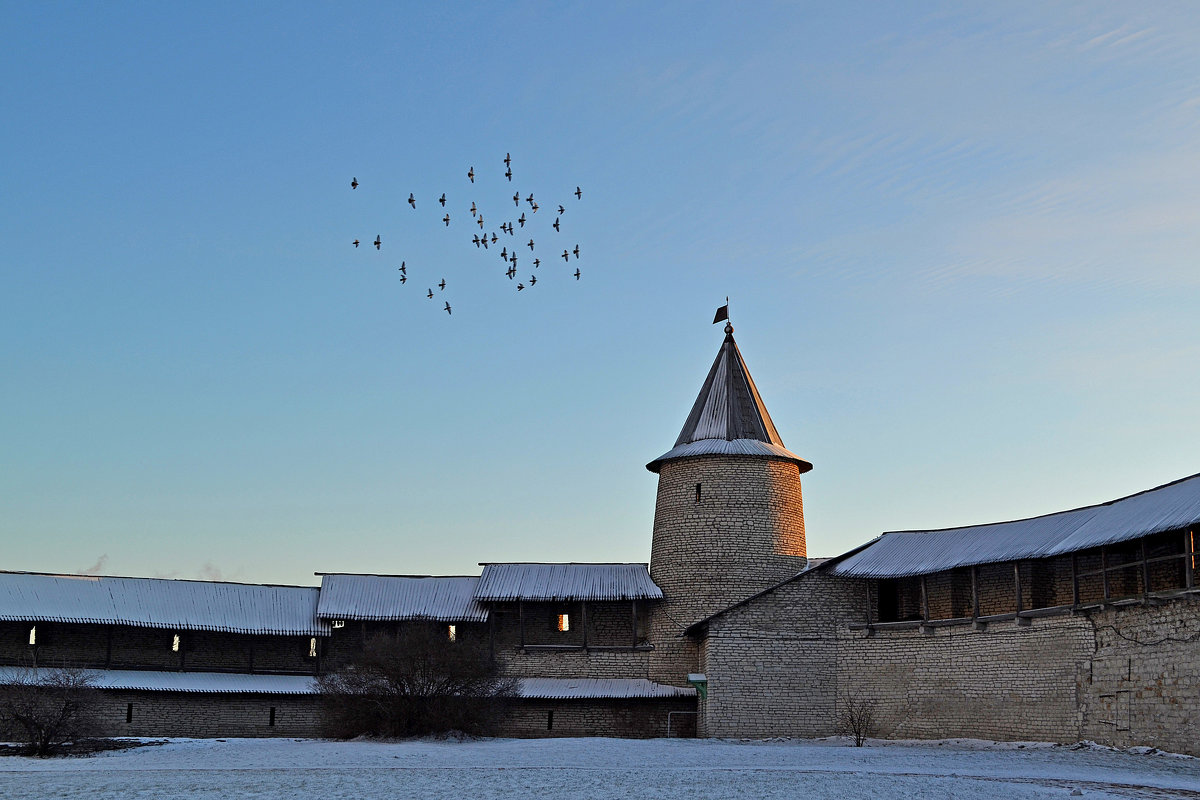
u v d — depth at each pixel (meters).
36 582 62.62
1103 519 49.88
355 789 34.97
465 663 57.31
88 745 51.50
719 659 58.19
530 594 64.12
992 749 49.25
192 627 62.78
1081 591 52.47
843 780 37.09
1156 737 44.91
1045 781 37.41
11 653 61.72
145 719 59.53
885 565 57.28
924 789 35.28
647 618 65.12
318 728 61.22
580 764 42.22
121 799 33.28
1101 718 47.75
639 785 35.81
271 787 35.34
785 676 58.12
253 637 65.00
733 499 64.31
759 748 50.03
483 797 33.62
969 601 56.84
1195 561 46.75
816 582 59.19
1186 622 43.84
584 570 65.94
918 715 55.31
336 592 65.81
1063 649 49.97
